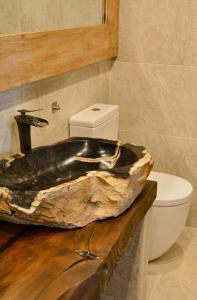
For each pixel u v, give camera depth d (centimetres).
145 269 157
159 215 182
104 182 105
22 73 125
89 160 135
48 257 91
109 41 199
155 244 191
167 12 202
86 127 174
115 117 200
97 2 181
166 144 229
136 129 232
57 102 164
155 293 183
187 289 187
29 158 124
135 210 114
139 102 225
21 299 77
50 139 162
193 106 215
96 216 108
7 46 116
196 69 206
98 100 212
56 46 144
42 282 82
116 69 223
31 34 127
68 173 132
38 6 135
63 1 152
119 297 160
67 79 170
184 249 219
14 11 123
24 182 118
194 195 233
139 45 213
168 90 217
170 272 199
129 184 107
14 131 134
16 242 98
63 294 78
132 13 208
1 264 88
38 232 102
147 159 119
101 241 98
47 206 96
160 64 213
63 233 102
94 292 85
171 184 196
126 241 108
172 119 222
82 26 167
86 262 89
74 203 101
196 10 196
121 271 154
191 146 223
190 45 203
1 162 116
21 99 136
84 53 169
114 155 133
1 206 96
